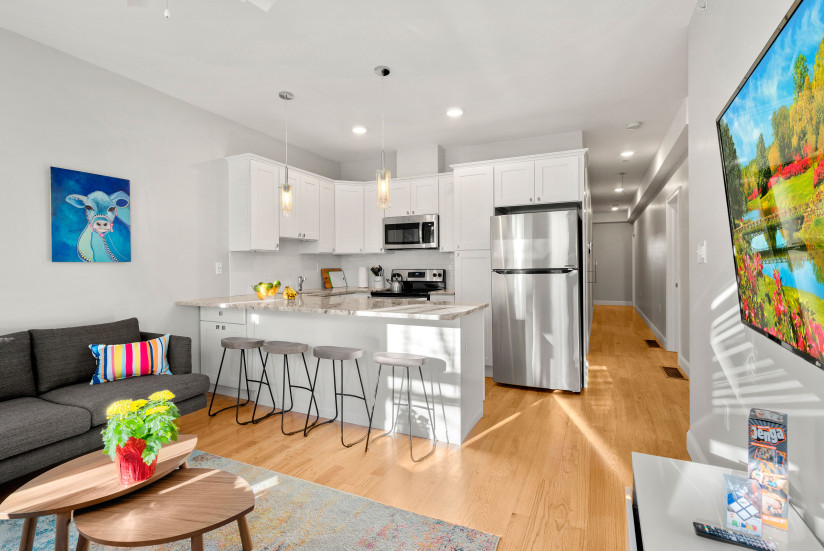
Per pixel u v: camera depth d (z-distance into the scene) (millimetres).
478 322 3072
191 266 3666
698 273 2201
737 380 1629
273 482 2162
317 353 2709
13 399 2336
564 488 2092
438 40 2646
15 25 2469
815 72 815
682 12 2338
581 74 3111
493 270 4004
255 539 1721
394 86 3309
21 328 2602
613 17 2402
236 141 4113
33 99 2646
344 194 5188
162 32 2541
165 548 1688
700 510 1070
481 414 3100
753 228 1244
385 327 2852
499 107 3738
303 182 4609
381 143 4820
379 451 2527
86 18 2391
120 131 3127
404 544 1684
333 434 2787
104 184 3006
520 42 2670
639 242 8859
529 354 3842
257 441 2672
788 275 1012
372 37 2607
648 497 1128
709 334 2006
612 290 11094
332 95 3475
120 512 1366
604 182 7270
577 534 1739
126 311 3178
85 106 2912
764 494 975
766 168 1102
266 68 3010
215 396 3588
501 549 1653
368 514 1886
